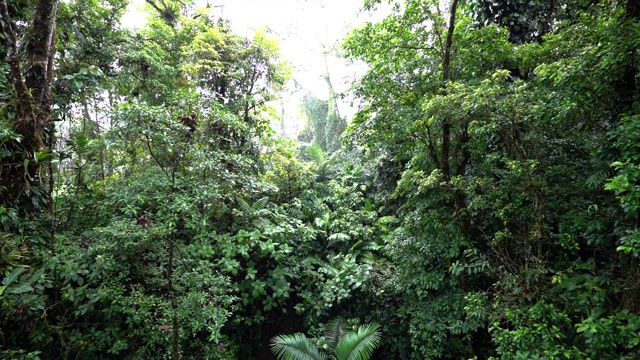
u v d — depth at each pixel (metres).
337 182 8.19
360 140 4.92
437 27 4.42
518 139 3.47
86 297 3.30
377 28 4.69
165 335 3.27
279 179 7.11
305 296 5.09
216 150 3.82
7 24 3.05
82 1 5.14
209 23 7.71
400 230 4.73
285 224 5.37
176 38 7.65
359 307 5.21
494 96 3.18
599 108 2.94
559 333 2.71
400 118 4.27
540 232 3.22
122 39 5.82
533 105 3.04
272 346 4.19
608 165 2.87
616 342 2.45
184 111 3.57
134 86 5.84
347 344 4.03
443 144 4.25
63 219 4.11
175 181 3.22
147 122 3.02
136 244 3.19
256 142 6.55
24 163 3.09
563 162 3.49
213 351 3.81
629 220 2.75
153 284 3.42
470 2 5.11
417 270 4.36
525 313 3.03
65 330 3.29
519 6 4.78
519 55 3.92
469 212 4.03
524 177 3.24
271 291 5.31
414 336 4.14
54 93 4.23
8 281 2.52
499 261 3.74
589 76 2.66
